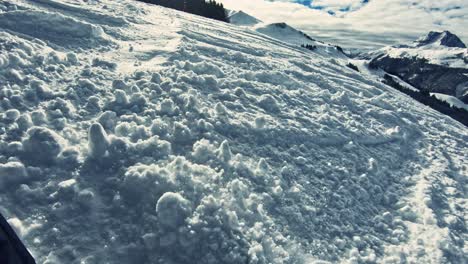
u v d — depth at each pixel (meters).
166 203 4.34
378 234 5.48
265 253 4.39
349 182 6.36
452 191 7.08
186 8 50.91
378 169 7.09
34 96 6.00
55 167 4.70
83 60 8.06
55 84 6.57
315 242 4.87
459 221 6.11
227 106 7.43
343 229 5.32
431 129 10.82
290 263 4.42
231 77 9.18
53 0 13.15
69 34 9.32
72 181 4.53
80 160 4.86
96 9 14.12
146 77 7.65
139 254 4.06
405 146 8.82
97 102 6.30
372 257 4.93
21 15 9.17
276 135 6.88
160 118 6.22
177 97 6.96
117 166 4.91
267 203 5.12
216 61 10.41
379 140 8.50
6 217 3.97
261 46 15.98
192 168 5.11
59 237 4.00
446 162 8.45
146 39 11.33
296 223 5.03
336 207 5.67
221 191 4.95
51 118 5.60
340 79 13.39
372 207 6.07
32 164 4.67
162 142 5.49
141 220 4.33
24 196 4.26
